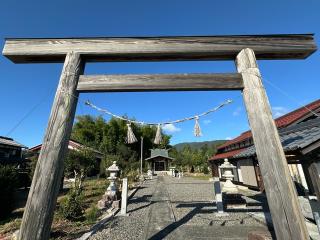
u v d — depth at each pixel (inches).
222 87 105.0
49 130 91.4
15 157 749.3
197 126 133.9
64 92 98.6
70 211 239.5
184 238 180.1
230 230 199.9
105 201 309.6
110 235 188.4
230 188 299.1
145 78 104.4
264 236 128.0
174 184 679.7
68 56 106.7
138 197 421.4
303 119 355.3
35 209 78.9
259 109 97.3
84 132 1288.1
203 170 1301.7
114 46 110.4
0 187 260.5
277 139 92.2
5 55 107.3
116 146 1266.0
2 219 252.8
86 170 448.1
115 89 102.9
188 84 104.2
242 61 109.0
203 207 308.3
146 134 1667.1
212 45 112.4
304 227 79.5
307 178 199.5
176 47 111.5
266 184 88.7
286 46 113.2
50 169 84.8
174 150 1919.3
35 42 109.0
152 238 180.9
